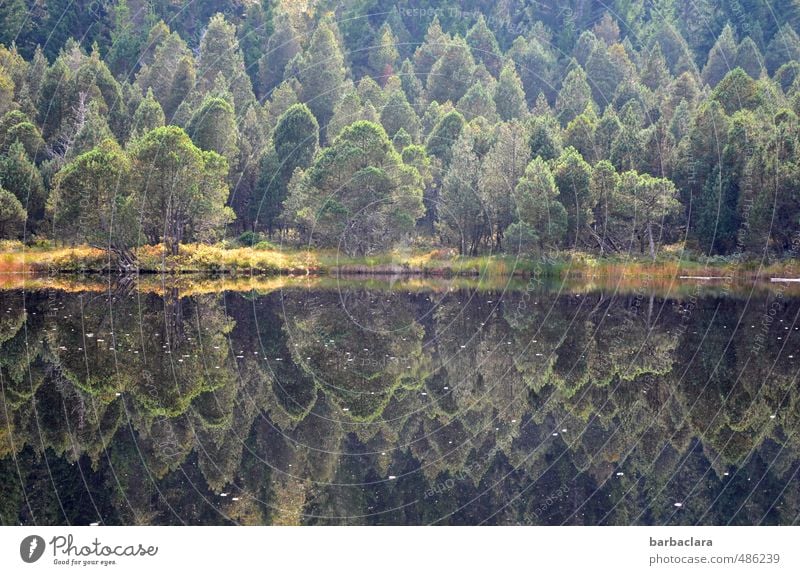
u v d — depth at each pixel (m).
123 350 28.72
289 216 69.00
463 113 84.25
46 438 18.22
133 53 90.69
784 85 86.81
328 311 42.12
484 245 66.56
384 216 64.31
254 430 19.33
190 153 60.50
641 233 65.06
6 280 54.97
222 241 67.88
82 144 65.75
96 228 60.06
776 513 14.41
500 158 65.12
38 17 88.06
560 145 70.81
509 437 18.95
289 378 25.25
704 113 67.25
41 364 25.95
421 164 70.00
